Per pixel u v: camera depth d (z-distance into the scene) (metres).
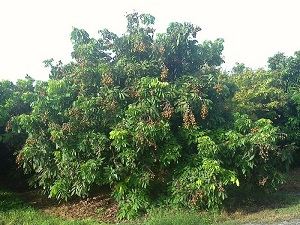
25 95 8.62
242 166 7.81
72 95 8.23
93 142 7.55
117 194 7.87
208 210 7.57
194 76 8.76
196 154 7.91
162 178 8.25
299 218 7.06
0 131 9.49
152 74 8.58
